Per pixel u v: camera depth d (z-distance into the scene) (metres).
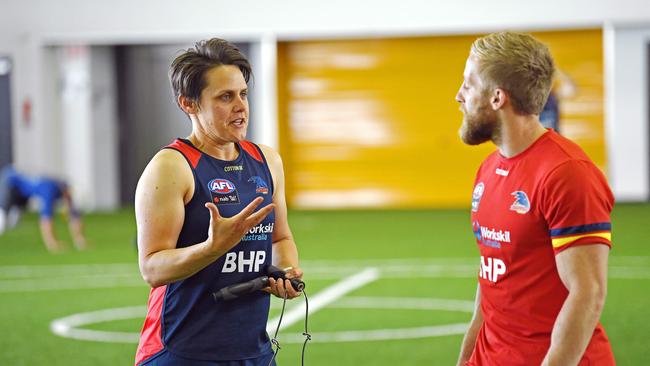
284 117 33.25
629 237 21.44
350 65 32.75
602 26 30.70
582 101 31.23
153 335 5.20
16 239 24.30
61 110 33.09
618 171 31.20
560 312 4.44
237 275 5.16
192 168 5.06
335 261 18.81
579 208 4.42
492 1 31.16
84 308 13.94
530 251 4.71
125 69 33.38
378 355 10.37
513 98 4.69
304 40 32.78
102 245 22.36
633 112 30.92
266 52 32.28
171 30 32.44
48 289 15.86
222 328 5.15
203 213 5.07
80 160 33.09
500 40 4.75
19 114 32.78
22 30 32.72
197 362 5.12
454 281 15.76
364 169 33.09
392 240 22.42
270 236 5.32
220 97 5.02
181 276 4.83
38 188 20.83
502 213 4.80
